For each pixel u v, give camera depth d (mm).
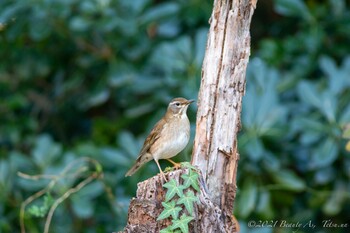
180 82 13922
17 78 16219
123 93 15344
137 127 15633
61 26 15102
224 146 8836
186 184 8484
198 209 8461
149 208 8508
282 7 14531
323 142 13383
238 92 8867
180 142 11328
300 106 14289
